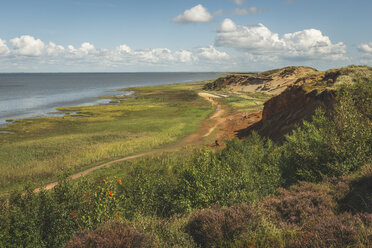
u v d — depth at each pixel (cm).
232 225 398
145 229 439
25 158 2508
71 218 513
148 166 1543
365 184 525
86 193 587
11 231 476
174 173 1264
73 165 2142
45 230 496
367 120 788
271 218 468
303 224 408
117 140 3316
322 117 973
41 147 2956
